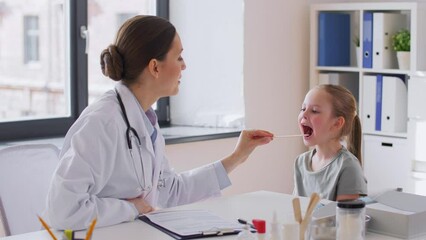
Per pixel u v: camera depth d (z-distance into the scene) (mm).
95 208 2068
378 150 4094
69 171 2053
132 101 2229
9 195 2359
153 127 2342
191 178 2547
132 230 2055
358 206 1814
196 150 3873
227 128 4102
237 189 4145
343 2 4582
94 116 2129
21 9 3590
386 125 4062
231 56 4094
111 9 3934
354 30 4492
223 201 2447
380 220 2051
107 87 3926
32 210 2408
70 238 1657
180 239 1955
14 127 3496
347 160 2521
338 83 4336
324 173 2572
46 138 3568
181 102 4230
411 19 3877
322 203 2359
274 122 4320
